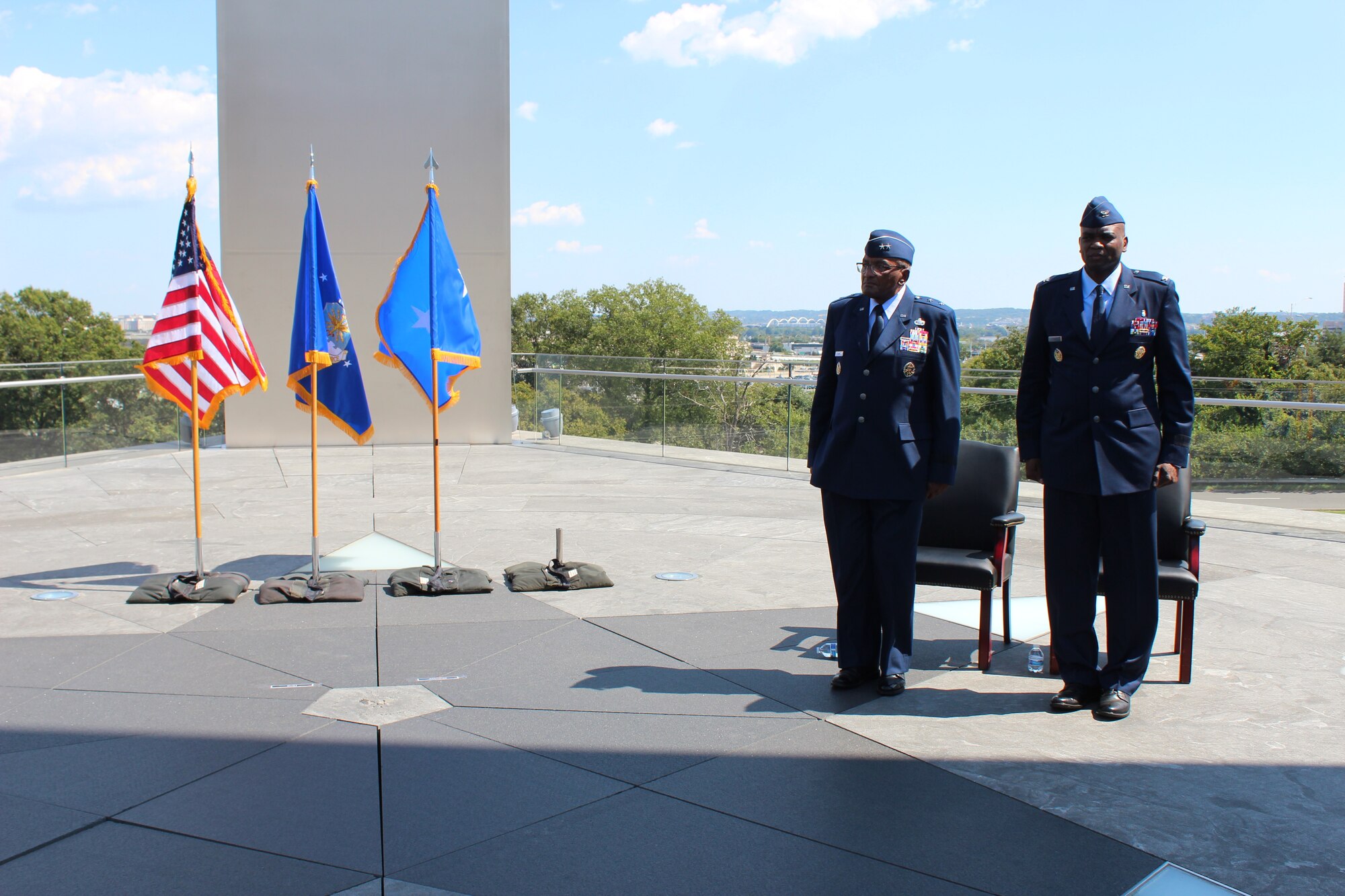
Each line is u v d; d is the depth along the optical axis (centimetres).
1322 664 473
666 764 360
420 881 282
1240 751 375
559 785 343
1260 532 772
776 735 387
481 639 505
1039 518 830
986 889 280
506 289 1235
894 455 425
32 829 310
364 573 636
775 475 1047
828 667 465
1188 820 321
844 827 315
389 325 598
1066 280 426
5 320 3950
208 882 281
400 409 1235
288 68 1164
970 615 555
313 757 364
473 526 784
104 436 1100
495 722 398
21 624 522
